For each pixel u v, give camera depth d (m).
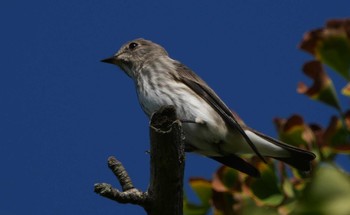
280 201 8.30
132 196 7.98
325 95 8.59
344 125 8.26
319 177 6.94
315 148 8.37
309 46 8.80
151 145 7.94
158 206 8.09
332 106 8.55
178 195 8.09
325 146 8.23
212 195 8.76
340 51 8.67
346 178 6.92
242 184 8.66
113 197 7.88
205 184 9.11
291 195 8.30
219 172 8.81
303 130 8.73
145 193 8.07
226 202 8.72
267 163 8.84
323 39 8.71
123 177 8.30
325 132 8.23
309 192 6.93
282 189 8.40
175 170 7.92
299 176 8.93
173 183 7.98
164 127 7.83
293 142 8.83
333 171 6.94
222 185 8.74
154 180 8.02
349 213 6.79
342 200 6.85
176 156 7.88
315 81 8.65
